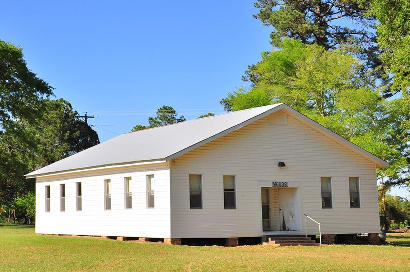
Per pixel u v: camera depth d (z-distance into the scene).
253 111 34.22
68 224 37.62
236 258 23.23
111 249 27.12
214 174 31.11
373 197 36.53
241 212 31.64
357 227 35.50
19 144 57.59
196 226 30.23
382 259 24.11
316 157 34.59
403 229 55.94
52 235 38.50
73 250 26.81
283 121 33.75
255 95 60.72
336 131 48.91
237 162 31.88
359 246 31.64
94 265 21.42
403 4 36.91
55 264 21.83
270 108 32.91
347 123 49.12
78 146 83.50
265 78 63.78
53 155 77.44
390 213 59.16
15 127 55.72
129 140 39.47
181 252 26.05
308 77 54.09
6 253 25.78
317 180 34.44
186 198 30.14
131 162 31.53
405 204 59.75
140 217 31.55
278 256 24.47
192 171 30.47
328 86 53.12
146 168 31.36
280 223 34.38
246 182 32.03
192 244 31.11
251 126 32.59
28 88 53.47
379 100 49.81
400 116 48.78
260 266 20.67
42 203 41.00
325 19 67.50
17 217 72.75
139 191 31.75
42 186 41.22
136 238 32.56
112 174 33.91
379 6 38.19
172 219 29.58
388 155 47.06
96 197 35.09
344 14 65.75
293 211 33.81
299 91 55.38
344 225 35.03
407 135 49.22
